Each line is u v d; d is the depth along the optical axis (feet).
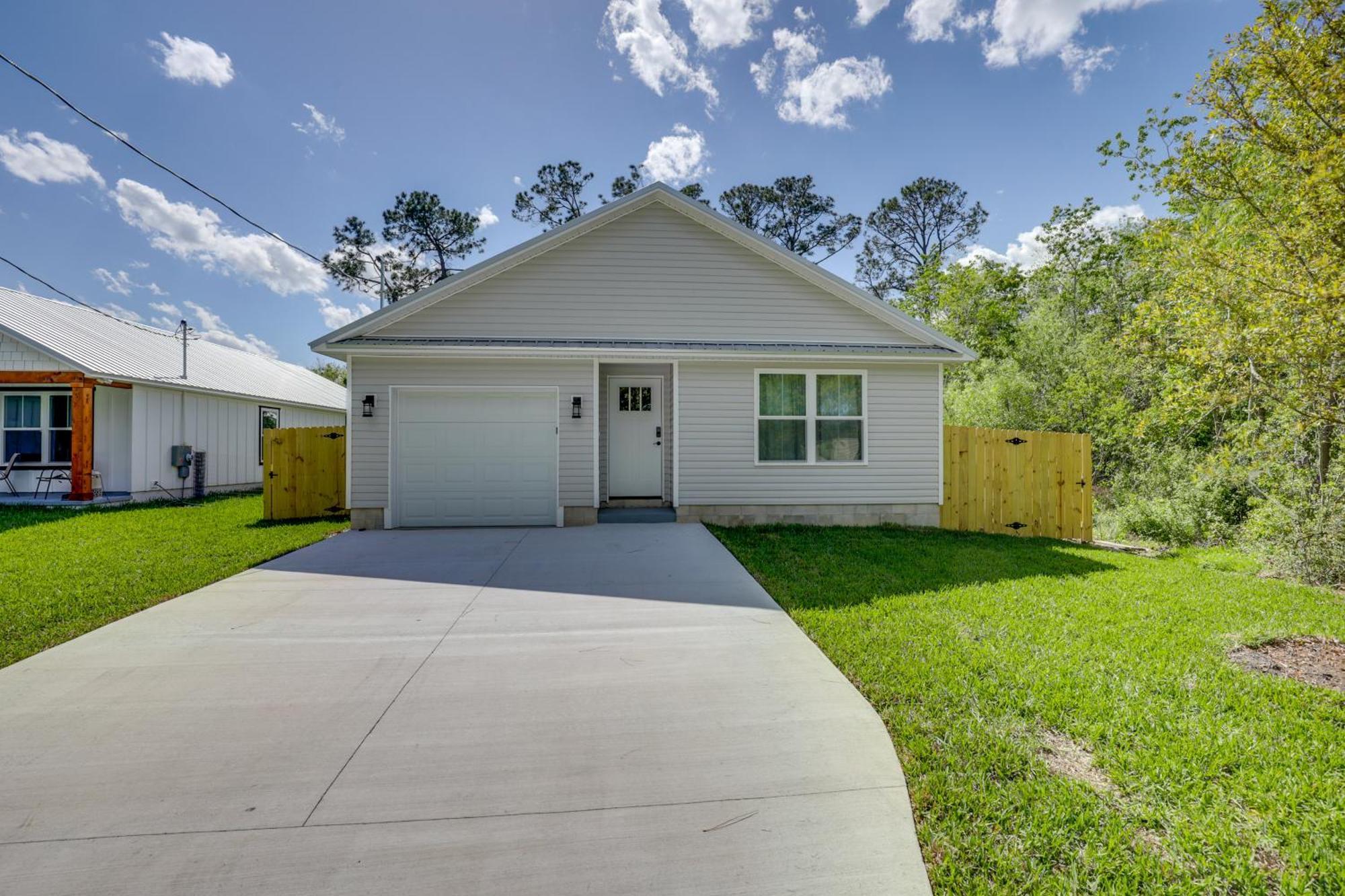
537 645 13.78
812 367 31.83
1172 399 21.89
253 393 53.31
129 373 41.68
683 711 10.52
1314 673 12.39
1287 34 18.70
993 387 47.78
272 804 7.88
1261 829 7.48
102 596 17.60
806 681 11.81
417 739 9.57
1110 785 8.43
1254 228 26.09
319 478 35.32
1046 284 68.03
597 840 7.23
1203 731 9.73
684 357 30.25
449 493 29.68
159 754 9.09
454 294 30.94
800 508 31.81
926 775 8.54
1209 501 31.60
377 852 6.99
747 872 6.71
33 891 6.39
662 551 23.82
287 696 11.08
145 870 6.70
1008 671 12.16
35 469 41.39
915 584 19.42
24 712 10.43
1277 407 23.91
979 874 6.73
